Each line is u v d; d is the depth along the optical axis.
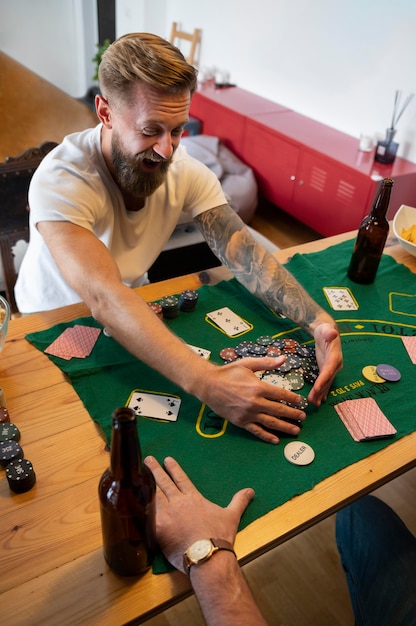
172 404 1.16
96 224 1.46
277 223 3.94
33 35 5.72
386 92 3.28
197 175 1.59
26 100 4.15
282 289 1.44
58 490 0.97
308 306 1.40
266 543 0.90
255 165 3.91
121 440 0.70
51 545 0.88
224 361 1.28
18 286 1.77
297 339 1.39
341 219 3.30
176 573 0.86
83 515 0.93
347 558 1.39
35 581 0.83
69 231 1.28
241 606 0.78
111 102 1.22
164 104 1.17
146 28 5.12
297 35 3.76
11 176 1.88
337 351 1.27
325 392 1.21
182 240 2.41
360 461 1.07
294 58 3.86
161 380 1.21
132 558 0.82
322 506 0.98
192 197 1.62
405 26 3.03
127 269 1.64
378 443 1.12
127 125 1.22
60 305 1.66
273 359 1.16
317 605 1.60
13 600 0.81
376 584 1.28
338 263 1.74
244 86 4.46
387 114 3.32
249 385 1.09
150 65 1.13
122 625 0.80
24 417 1.10
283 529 0.93
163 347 1.12
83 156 1.37
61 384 1.19
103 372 1.22
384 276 1.69
